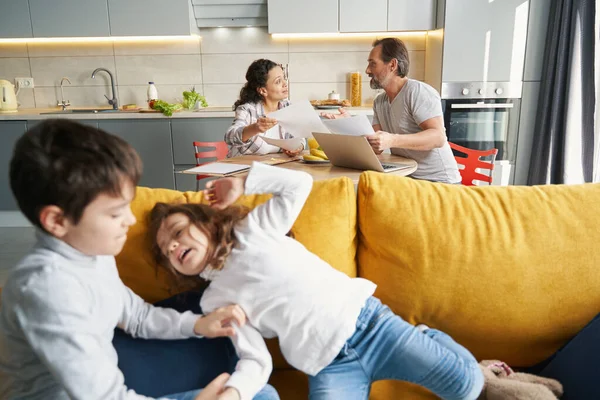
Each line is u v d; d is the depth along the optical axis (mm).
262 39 4352
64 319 778
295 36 4344
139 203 1247
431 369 1068
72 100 4441
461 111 3865
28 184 721
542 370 1254
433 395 1193
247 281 1083
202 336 1089
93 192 733
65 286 797
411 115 2457
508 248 1232
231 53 4383
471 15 3693
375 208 1287
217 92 4461
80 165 718
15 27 3957
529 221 1263
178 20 3973
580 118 3492
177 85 4445
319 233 1264
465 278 1233
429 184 1362
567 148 3543
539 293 1225
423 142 2234
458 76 3807
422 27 3959
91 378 786
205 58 4395
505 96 3826
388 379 1132
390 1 3920
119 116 3869
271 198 1175
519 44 3736
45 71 4395
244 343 1025
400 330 1114
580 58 3387
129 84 4438
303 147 2646
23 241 3711
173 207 1128
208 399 889
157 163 3973
